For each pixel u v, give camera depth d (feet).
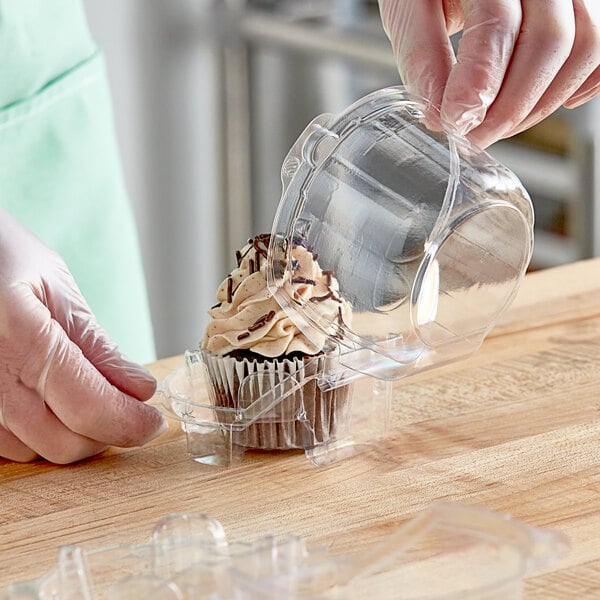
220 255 9.29
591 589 2.78
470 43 3.85
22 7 5.25
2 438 3.79
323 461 3.74
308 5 8.40
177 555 2.80
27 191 5.40
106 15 8.16
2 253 3.78
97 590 2.74
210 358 3.83
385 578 2.65
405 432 3.96
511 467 3.63
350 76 8.57
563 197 8.10
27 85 5.33
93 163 5.68
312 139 3.53
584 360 4.57
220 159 9.01
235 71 8.78
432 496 3.46
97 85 5.70
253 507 3.46
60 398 3.67
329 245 3.48
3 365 3.67
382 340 3.45
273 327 3.75
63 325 3.93
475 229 3.41
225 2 8.59
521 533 2.42
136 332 6.06
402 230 3.32
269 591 2.42
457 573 2.60
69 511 3.47
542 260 8.46
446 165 3.39
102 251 5.79
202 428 3.79
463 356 3.72
